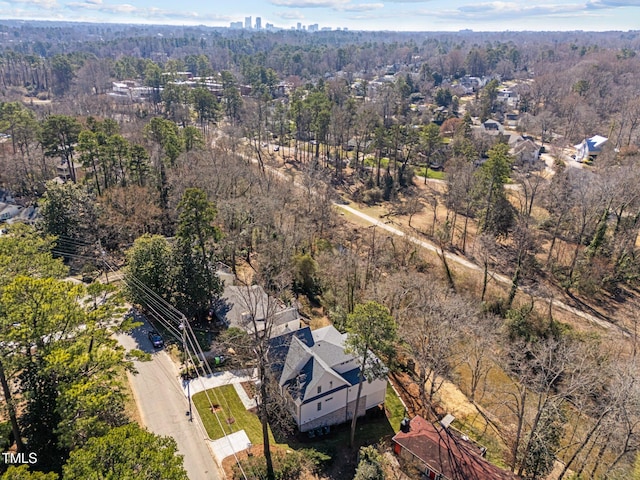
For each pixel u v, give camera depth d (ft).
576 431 111.55
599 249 187.21
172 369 125.18
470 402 127.75
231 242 173.37
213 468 96.07
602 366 118.11
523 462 100.63
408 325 133.39
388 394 127.75
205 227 144.87
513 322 147.95
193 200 139.33
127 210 191.31
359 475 90.63
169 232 198.80
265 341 99.45
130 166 216.95
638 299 173.68
